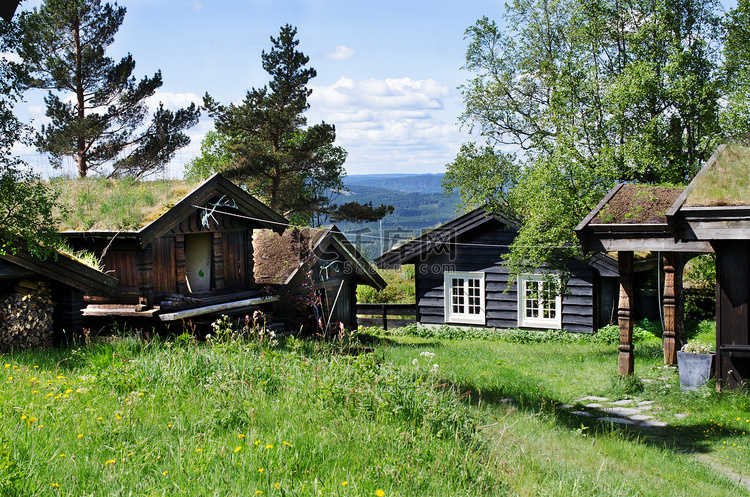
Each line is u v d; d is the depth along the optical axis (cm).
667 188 1262
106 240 1297
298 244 1788
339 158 4031
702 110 1545
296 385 711
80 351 916
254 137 3541
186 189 1485
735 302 1049
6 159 1034
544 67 2144
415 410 640
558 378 1276
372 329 2236
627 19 1753
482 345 1886
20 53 1078
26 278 1172
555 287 1681
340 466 490
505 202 2205
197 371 744
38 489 402
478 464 523
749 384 1030
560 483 524
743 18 1611
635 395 1115
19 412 555
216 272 1520
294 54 3519
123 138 3250
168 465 460
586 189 1514
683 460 734
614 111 1541
